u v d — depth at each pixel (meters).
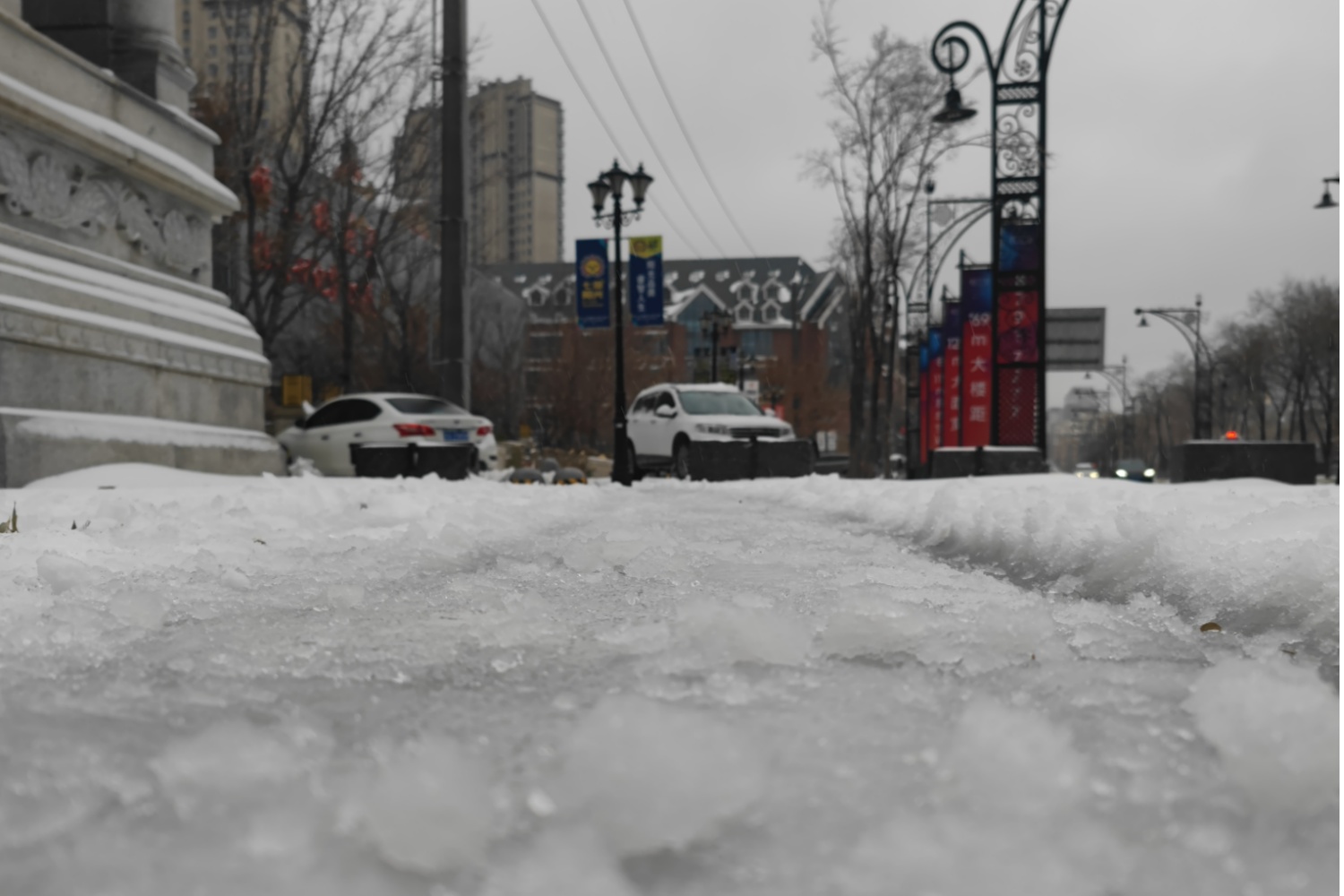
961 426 21.55
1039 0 17.06
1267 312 66.81
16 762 1.14
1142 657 1.92
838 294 108.44
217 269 32.53
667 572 3.46
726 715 1.32
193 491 8.21
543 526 5.88
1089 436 137.62
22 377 10.37
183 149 14.15
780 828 0.90
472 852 0.81
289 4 28.41
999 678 1.58
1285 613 2.24
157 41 14.04
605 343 55.31
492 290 52.00
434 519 5.54
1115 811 0.94
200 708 1.46
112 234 12.54
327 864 0.81
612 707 0.99
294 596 2.84
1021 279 17.28
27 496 7.27
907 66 30.86
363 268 34.09
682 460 19.33
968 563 4.11
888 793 0.99
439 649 1.97
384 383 36.34
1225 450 13.44
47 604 2.60
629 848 0.86
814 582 3.16
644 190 17.41
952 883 0.75
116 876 0.79
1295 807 0.94
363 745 1.21
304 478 11.92
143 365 12.31
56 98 11.34
